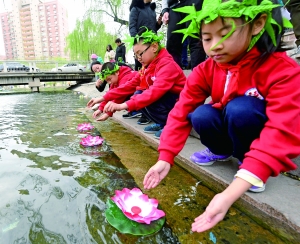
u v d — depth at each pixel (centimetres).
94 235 75
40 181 109
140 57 180
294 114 65
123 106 150
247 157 63
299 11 136
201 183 113
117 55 530
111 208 88
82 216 83
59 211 86
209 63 100
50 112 329
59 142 174
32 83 1081
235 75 87
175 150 89
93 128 225
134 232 76
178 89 171
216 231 78
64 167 126
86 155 146
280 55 79
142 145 169
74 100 538
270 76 78
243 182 60
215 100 105
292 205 83
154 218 80
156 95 158
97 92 624
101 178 114
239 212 90
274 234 77
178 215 86
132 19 288
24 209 86
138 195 91
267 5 62
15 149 156
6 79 1016
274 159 60
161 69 167
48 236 73
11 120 265
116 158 142
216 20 66
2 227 76
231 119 92
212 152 119
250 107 86
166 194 102
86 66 1562
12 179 110
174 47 225
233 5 63
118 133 206
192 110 105
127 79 246
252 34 70
